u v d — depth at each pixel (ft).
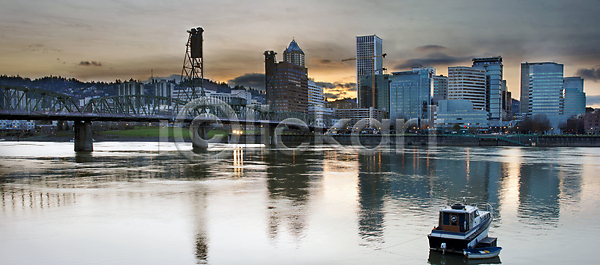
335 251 119.44
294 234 135.54
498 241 127.95
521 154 511.81
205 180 259.60
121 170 318.65
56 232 138.72
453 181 255.70
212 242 128.16
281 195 204.54
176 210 170.19
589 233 136.46
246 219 154.81
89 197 199.93
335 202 186.39
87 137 542.57
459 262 111.24
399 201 188.75
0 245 125.29
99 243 127.24
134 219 155.53
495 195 205.77
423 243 125.70
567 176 281.54
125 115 538.47
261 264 110.11
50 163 377.09
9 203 186.09
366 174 291.99
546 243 126.00
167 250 120.88
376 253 117.50
